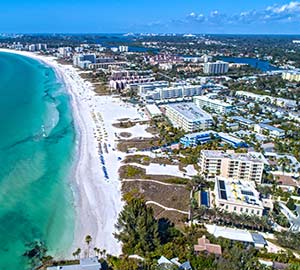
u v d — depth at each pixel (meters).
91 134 170.00
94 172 126.06
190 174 126.00
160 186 114.69
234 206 96.12
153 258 77.25
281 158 140.62
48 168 127.38
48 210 99.12
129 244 81.75
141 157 141.25
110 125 186.88
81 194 109.38
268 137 172.00
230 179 113.12
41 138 159.38
